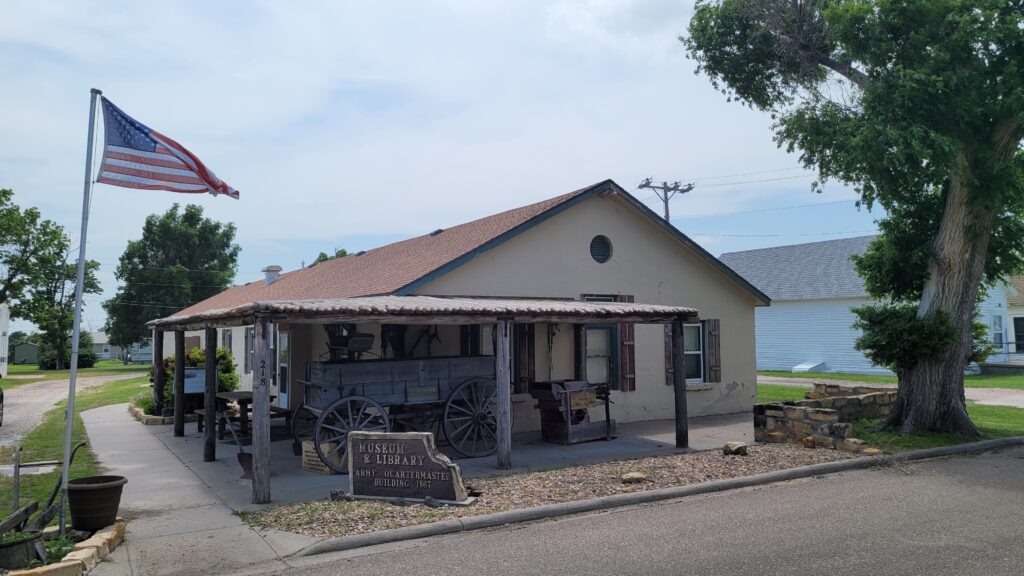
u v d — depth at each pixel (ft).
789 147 41.47
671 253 53.31
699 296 54.70
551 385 40.81
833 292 99.35
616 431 45.57
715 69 48.06
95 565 20.06
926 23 35.76
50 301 172.65
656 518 24.88
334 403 33.40
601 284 49.47
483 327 44.93
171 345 105.70
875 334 41.22
